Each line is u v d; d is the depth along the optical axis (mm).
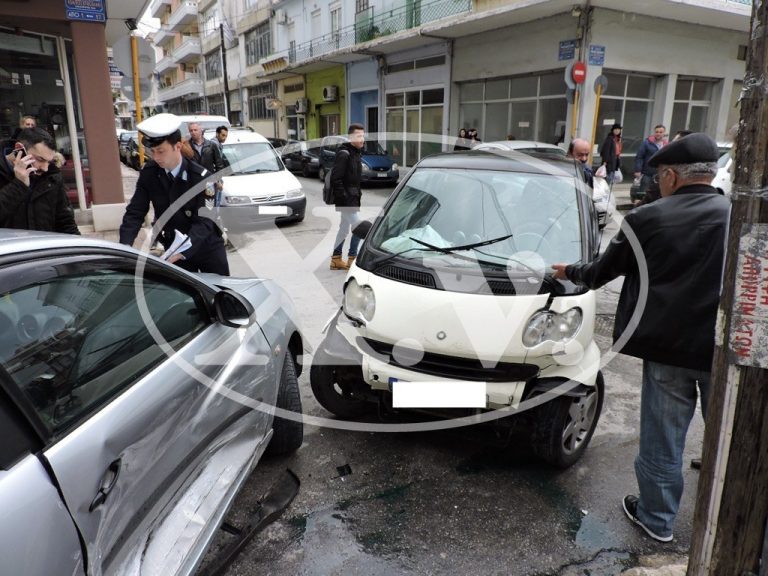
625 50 12969
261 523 2506
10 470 1293
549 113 13727
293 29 26328
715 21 13727
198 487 2086
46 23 8180
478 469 2984
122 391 1762
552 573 2293
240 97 34219
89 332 1767
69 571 1351
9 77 8523
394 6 18062
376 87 20312
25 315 1549
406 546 2436
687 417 2316
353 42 20453
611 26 12547
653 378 2312
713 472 1667
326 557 2375
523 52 13984
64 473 1396
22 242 1660
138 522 1699
